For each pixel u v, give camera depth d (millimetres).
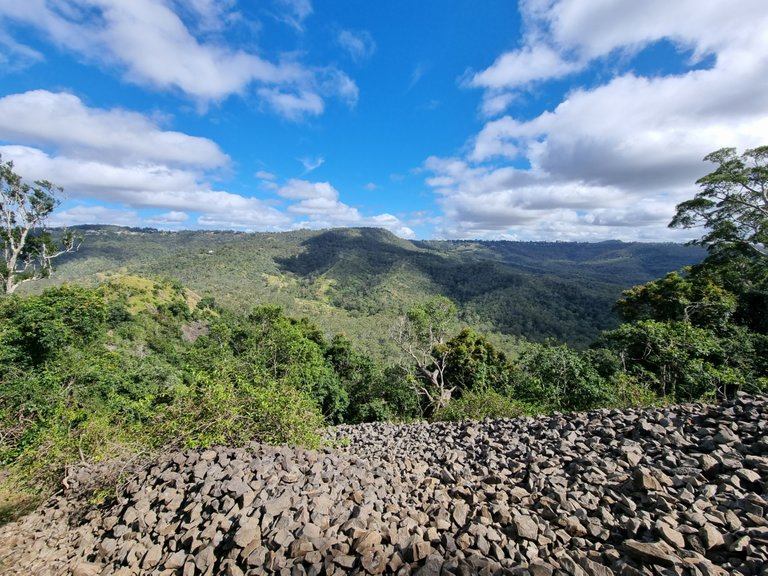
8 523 5969
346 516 3781
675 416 5250
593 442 5219
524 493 4137
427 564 2863
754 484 3367
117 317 43938
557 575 2639
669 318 20391
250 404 6473
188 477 4934
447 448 7035
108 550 4113
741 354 13883
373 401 21766
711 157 21078
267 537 3531
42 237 28656
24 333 14719
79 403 13305
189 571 3422
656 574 2523
